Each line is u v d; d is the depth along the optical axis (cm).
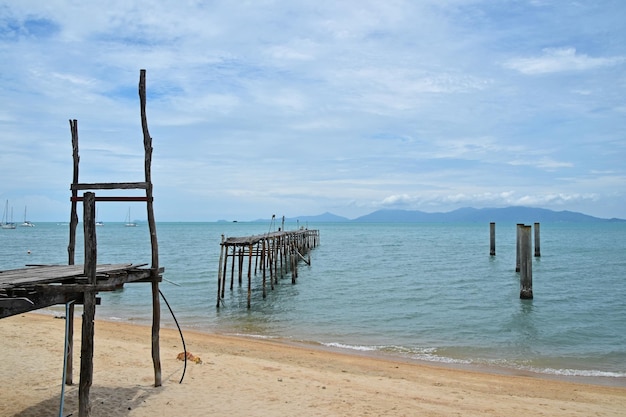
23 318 1688
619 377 1267
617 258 4753
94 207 644
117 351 1220
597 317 2036
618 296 2558
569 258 4762
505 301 2403
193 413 814
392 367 1280
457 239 9075
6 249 5791
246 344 1491
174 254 5272
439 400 973
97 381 957
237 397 908
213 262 4375
